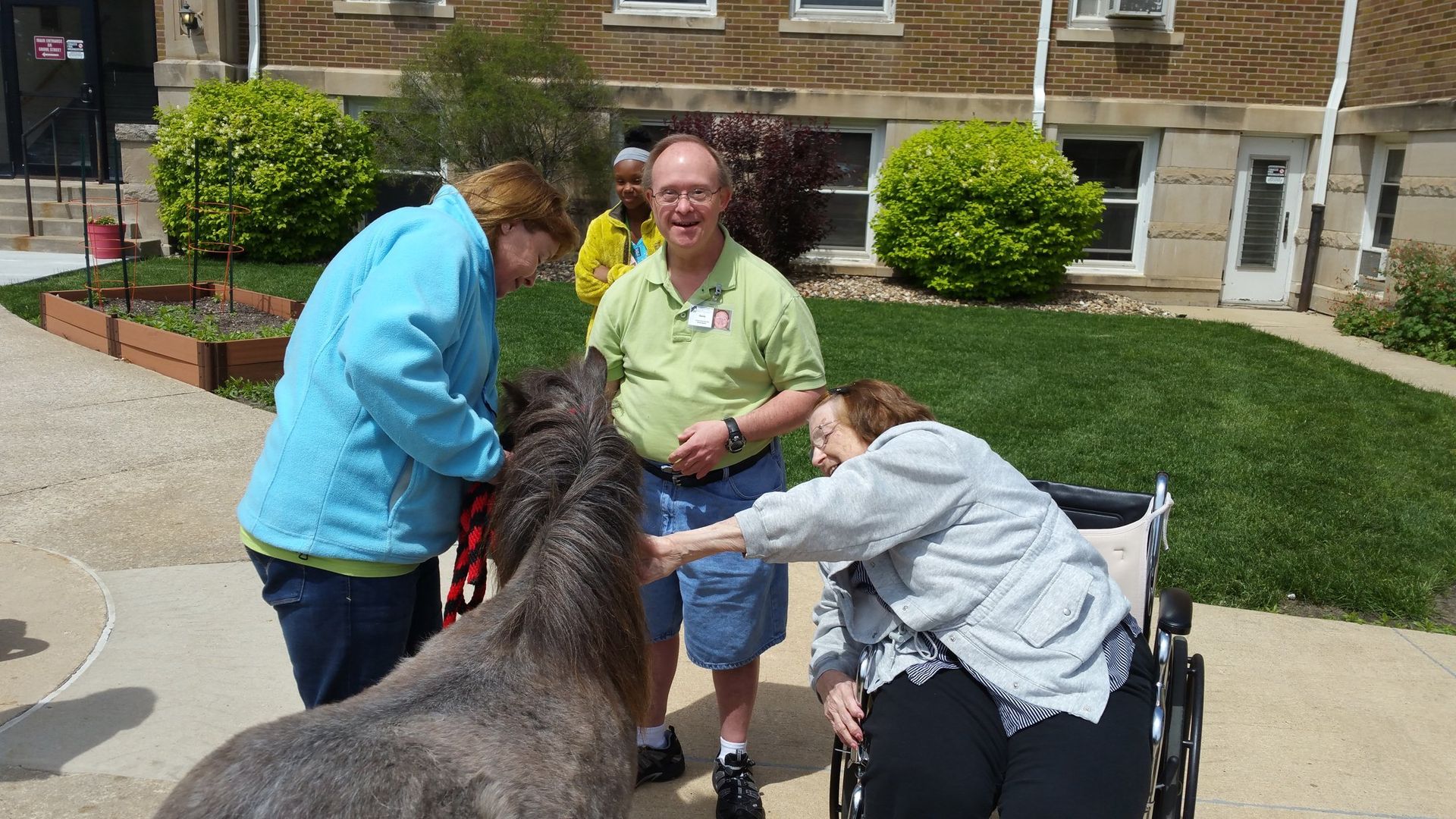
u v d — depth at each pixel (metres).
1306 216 13.57
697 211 2.88
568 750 1.65
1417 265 10.67
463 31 12.09
